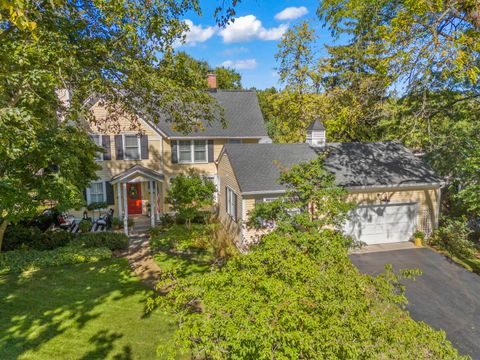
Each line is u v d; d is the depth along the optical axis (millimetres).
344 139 20672
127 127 18297
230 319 3855
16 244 13203
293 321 3770
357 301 4391
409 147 16922
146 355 6758
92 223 17422
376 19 11969
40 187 9617
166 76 9266
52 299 9164
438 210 14672
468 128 14219
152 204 17297
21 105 8023
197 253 13250
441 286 10328
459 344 7414
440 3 7938
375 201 14000
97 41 8070
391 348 3932
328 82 20969
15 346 6918
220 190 18438
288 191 9633
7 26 7203
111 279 10688
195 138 19359
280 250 5461
